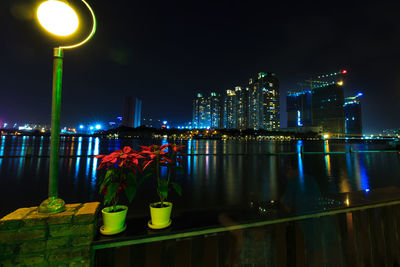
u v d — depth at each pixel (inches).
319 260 66.2
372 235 72.0
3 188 314.7
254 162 741.3
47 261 45.8
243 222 60.2
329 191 317.7
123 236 53.1
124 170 60.8
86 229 48.3
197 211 69.7
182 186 348.8
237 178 428.5
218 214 66.9
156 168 64.0
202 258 57.2
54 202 49.0
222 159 846.5
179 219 62.7
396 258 72.7
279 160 808.3
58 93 53.3
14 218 45.2
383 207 75.9
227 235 60.5
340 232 69.2
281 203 77.0
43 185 335.6
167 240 55.5
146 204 242.4
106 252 51.6
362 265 68.2
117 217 54.6
